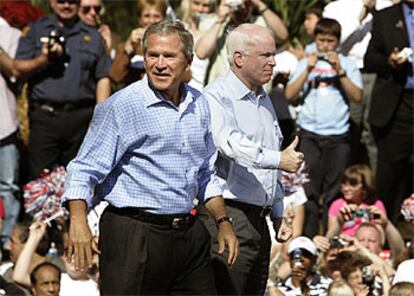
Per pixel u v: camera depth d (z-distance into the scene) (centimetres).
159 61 2000
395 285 2497
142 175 2033
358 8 3662
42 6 4441
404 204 3241
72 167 2022
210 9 3488
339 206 3388
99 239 2086
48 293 2806
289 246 2944
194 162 2070
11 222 3409
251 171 2241
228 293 2236
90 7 3591
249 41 2214
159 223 2044
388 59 3512
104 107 2023
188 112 2056
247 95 2245
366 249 2991
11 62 3406
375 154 3709
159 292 2081
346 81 3459
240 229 2238
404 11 3519
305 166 3459
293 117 3562
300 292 2912
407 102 3512
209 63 3334
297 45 4162
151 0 3384
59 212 3161
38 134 3391
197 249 2091
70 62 3378
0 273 3056
